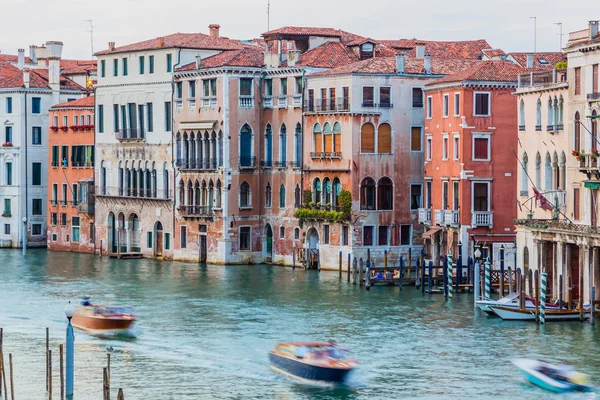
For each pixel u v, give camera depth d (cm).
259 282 10244
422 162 11094
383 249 10956
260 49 12138
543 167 8994
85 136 13362
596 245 7794
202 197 11944
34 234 13975
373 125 10925
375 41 11738
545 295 8050
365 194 10912
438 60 11350
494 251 10238
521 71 10350
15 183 13888
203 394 6488
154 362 7156
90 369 7000
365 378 6750
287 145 11519
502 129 10269
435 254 10600
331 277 10550
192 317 8506
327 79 11069
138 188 12700
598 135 8244
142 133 12588
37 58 15338
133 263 12019
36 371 6950
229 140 11662
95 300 9294
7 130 13925
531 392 6469
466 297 9200
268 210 11762
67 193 13562
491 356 7162
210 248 11856
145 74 12538
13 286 10144
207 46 12300
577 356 7112
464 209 10225
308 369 6662
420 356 7194
